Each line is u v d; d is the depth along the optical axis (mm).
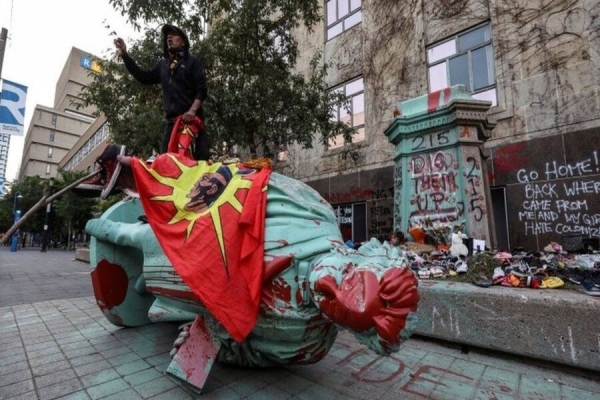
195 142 3578
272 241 2207
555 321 2850
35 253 23344
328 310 1863
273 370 2834
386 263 1962
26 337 3676
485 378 2748
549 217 6816
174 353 2463
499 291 3227
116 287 3822
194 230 2254
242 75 7195
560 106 6980
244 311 2080
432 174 5941
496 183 7500
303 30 12750
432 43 9258
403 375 2789
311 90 8086
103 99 7535
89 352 3219
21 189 34312
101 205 15719
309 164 11734
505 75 7730
